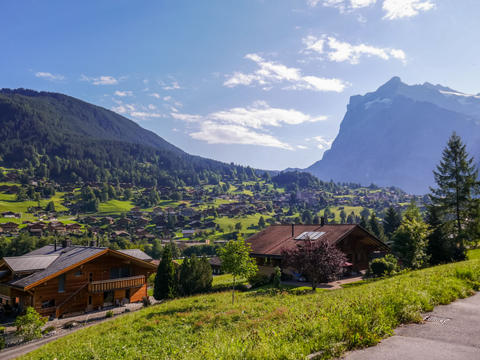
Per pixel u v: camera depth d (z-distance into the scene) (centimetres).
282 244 4216
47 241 12306
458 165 5016
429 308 948
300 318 944
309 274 2822
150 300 4003
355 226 4100
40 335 2573
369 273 3675
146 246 14975
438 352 631
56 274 3234
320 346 698
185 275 3559
